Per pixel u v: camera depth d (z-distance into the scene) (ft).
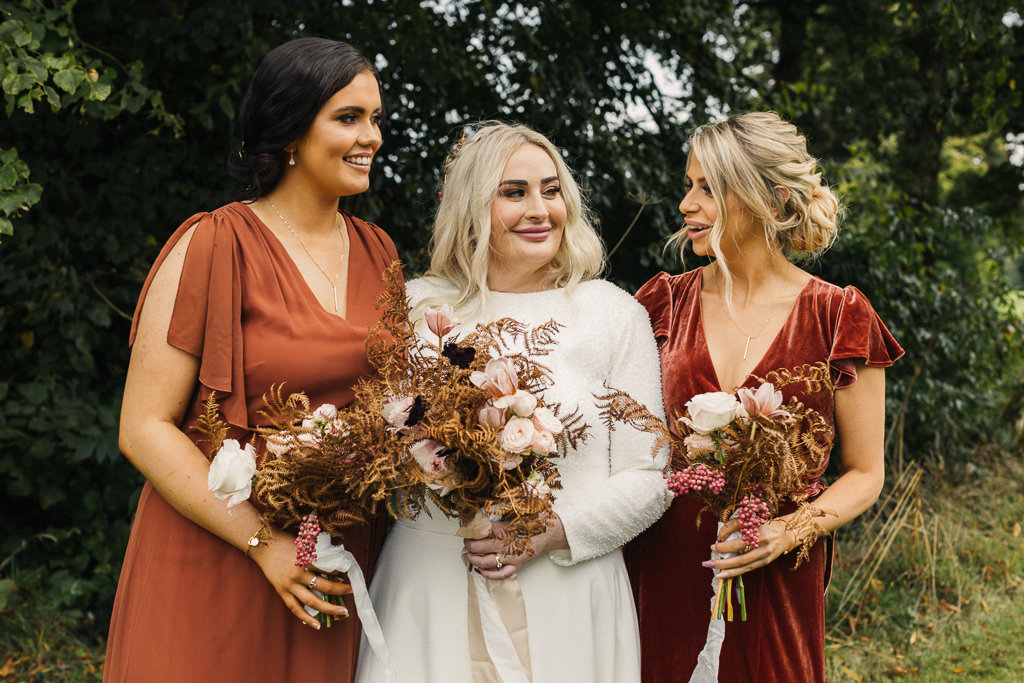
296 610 6.22
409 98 16.51
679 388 7.30
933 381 21.17
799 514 6.44
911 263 20.75
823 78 32.60
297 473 5.81
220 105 13.37
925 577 15.64
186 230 6.54
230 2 13.60
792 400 6.55
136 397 6.36
